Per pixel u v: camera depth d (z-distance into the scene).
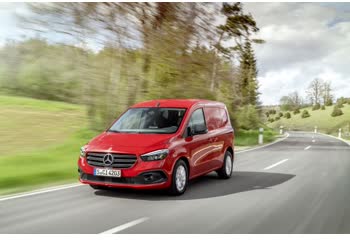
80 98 14.83
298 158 13.94
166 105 8.19
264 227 5.26
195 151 7.79
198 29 15.90
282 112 124.81
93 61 14.04
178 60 15.60
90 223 5.34
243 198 7.02
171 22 15.07
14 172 8.90
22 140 13.78
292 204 6.59
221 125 9.31
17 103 23.92
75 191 7.41
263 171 10.55
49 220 5.45
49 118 19.36
